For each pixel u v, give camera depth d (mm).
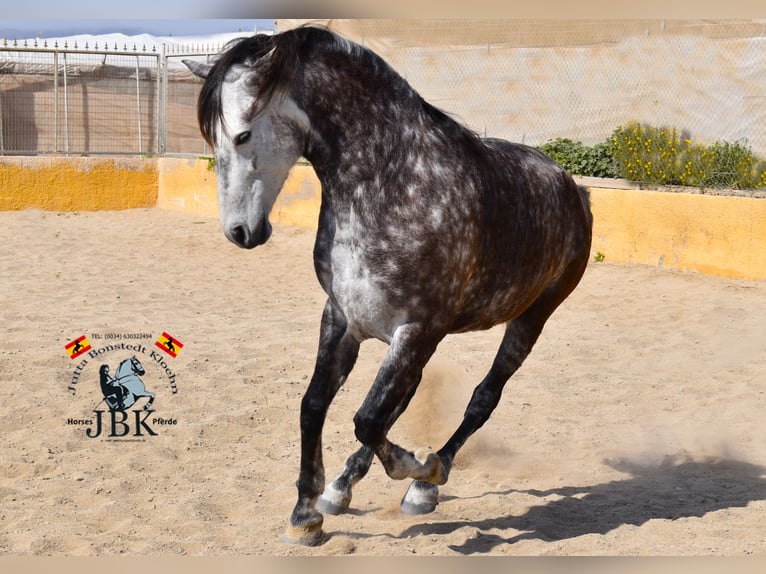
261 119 3867
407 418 6367
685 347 8273
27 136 19594
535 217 4715
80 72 19578
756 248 10688
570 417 6461
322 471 4320
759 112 15016
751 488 5227
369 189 4012
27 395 6367
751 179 13547
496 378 5129
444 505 4895
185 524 4473
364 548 4238
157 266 11930
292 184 15062
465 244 4156
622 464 5656
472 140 4414
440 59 18000
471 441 5949
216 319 9000
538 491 5168
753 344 8359
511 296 4672
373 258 4000
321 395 4246
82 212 16531
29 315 8750
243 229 3871
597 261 11945
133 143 19906
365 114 4043
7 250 12680
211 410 6277
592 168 15273
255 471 5297
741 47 15172
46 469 5188
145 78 19719
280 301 10047
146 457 5426
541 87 17125
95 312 9062
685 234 11273
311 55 3994
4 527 4375
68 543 4195
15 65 19266
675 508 4887
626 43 16250
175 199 16938
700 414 6578
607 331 8812
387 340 4141
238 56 3867
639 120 16219
